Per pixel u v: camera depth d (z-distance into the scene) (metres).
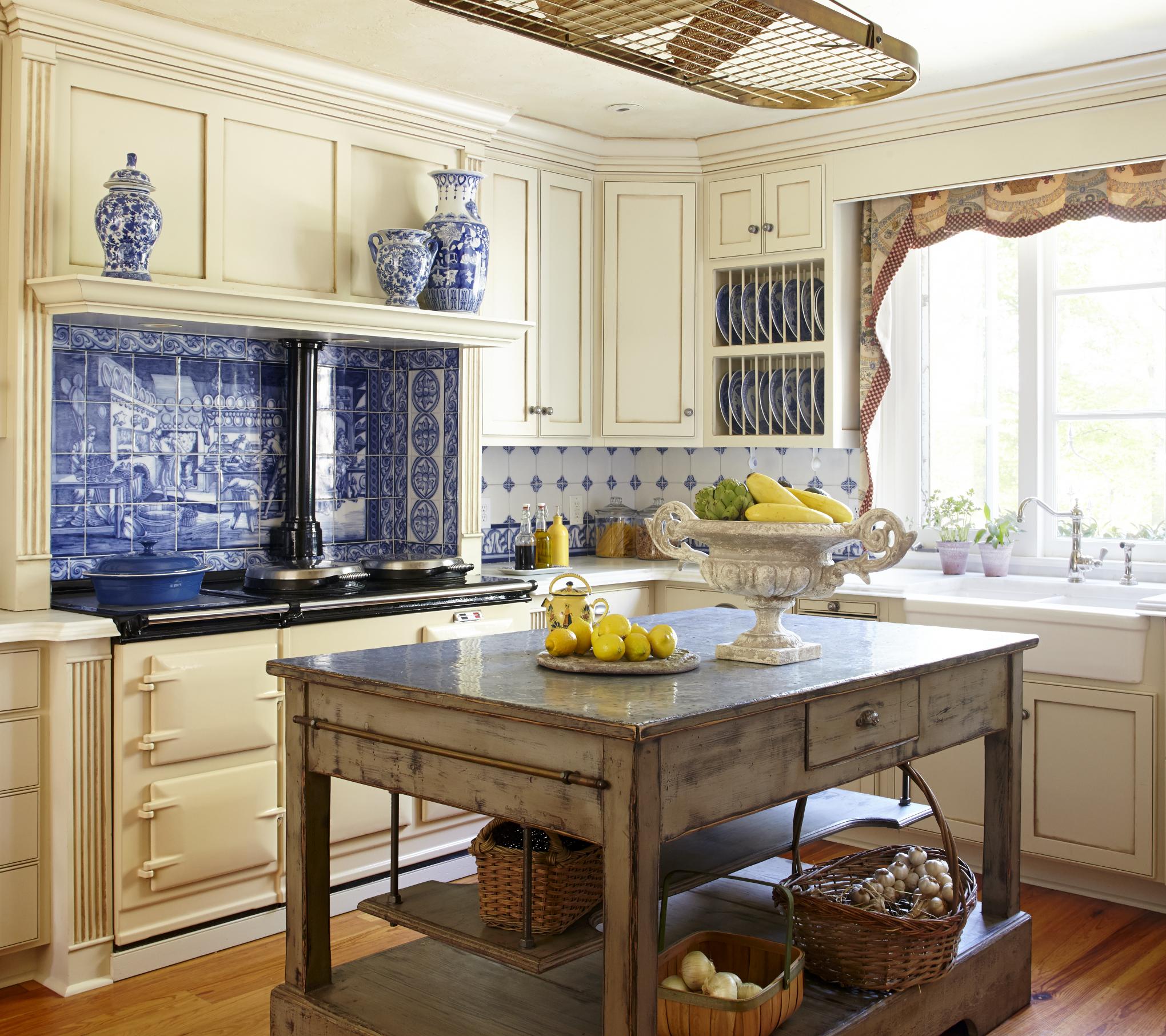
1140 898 3.47
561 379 4.45
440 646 2.56
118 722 2.88
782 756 2.04
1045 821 3.55
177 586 3.10
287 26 3.28
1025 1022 2.71
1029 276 4.26
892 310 4.55
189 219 3.31
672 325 4.59
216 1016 2.71
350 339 3.78
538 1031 2.10
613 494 5.17
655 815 1.78
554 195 4.40
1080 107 3.79
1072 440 4.22
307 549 3.84
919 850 2.71
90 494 3.40
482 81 3.81
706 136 4.47
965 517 4.37
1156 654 3.35
